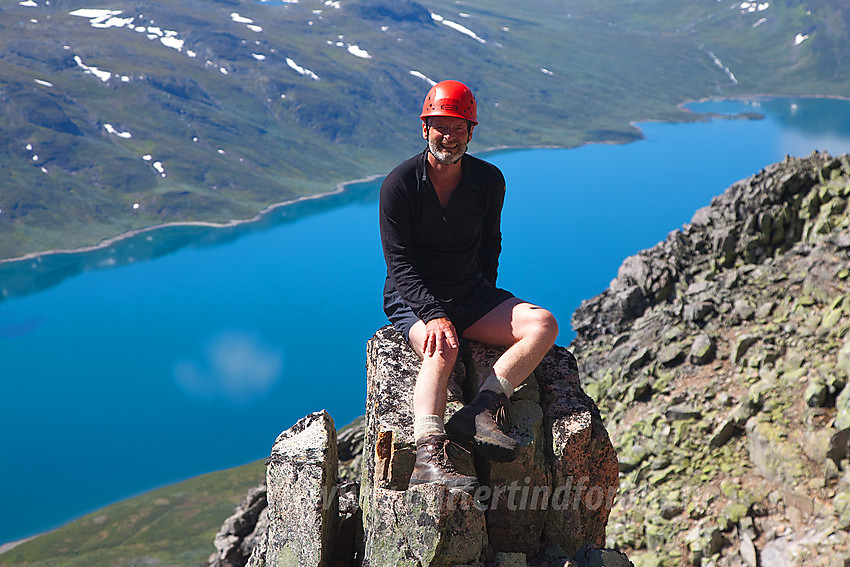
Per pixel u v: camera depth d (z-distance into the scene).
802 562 13.76
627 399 21.02
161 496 96.44
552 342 4.20
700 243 25.91
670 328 22.64
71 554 81.69
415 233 4.29
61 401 184.75
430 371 3.90
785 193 24.59
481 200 4.28
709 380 19.86
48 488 127.06
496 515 4.10
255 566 4.70
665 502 16.84
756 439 16.52
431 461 3.67
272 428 161.25
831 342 18.00
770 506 15.55
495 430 3.77
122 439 156.88
